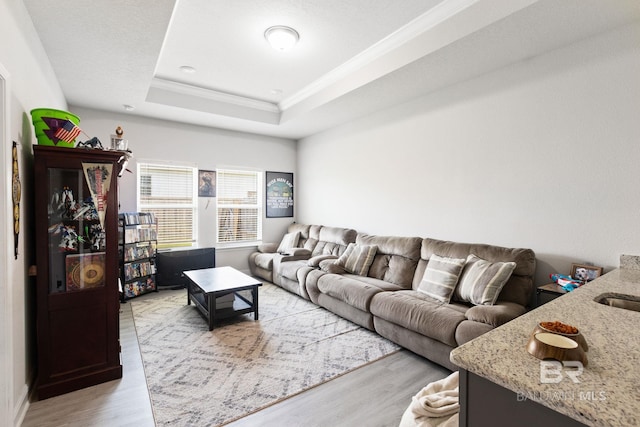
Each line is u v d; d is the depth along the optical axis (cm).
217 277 371
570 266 256
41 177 208
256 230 578
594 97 241
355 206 474
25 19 208
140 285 434
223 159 529
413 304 270
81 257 223
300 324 333
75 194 223
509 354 86
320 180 547
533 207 278
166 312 370
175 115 449
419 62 285
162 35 246
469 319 234
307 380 229
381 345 285
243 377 232
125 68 301
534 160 276
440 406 125
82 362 221
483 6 228
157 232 476
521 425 75
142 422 186
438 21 257
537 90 273
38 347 206
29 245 217
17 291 186
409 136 389
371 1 242
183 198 500
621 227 230
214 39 297
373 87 344
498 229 304
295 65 354
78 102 395
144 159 459
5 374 166
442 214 353
